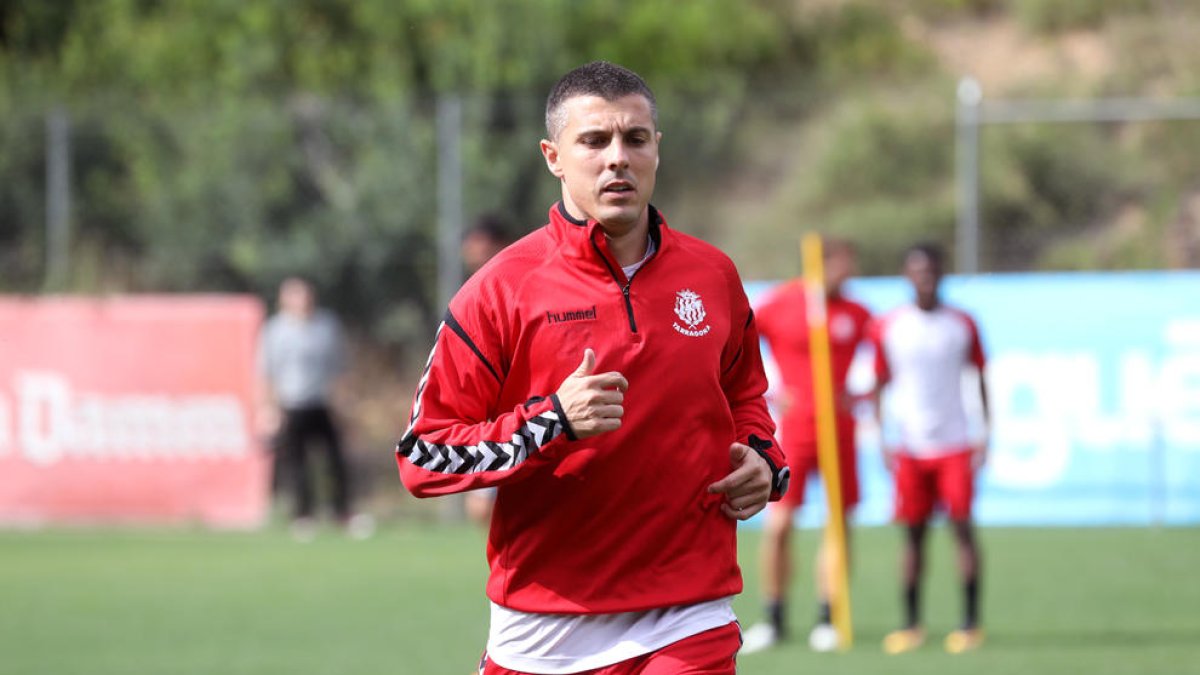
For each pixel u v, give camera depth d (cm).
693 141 7831
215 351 5631
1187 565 4447
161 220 6644
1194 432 5206
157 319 5656
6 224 6631
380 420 6381
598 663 1512
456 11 7812
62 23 8681
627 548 1505
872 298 5322
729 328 1562
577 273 1507
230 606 3931
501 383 1527
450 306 1532
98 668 3100
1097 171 7419
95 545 5206
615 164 1460
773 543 3434
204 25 8131
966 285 5359
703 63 8750
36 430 5722
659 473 1503
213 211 6631
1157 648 3228
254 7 7994
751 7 9688
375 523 5909
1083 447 5272
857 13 9725
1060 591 4050
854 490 3556
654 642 1505
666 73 8356
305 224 6594
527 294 1507
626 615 1515
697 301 1534
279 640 3425
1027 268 7294
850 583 4297
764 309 3638
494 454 1443
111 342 5675
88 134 6744
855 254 7450
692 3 9031
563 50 7712
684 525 1516
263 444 5597
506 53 7581
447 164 5800
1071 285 5284
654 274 1525
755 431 1614
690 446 1516
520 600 1531
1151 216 7325
